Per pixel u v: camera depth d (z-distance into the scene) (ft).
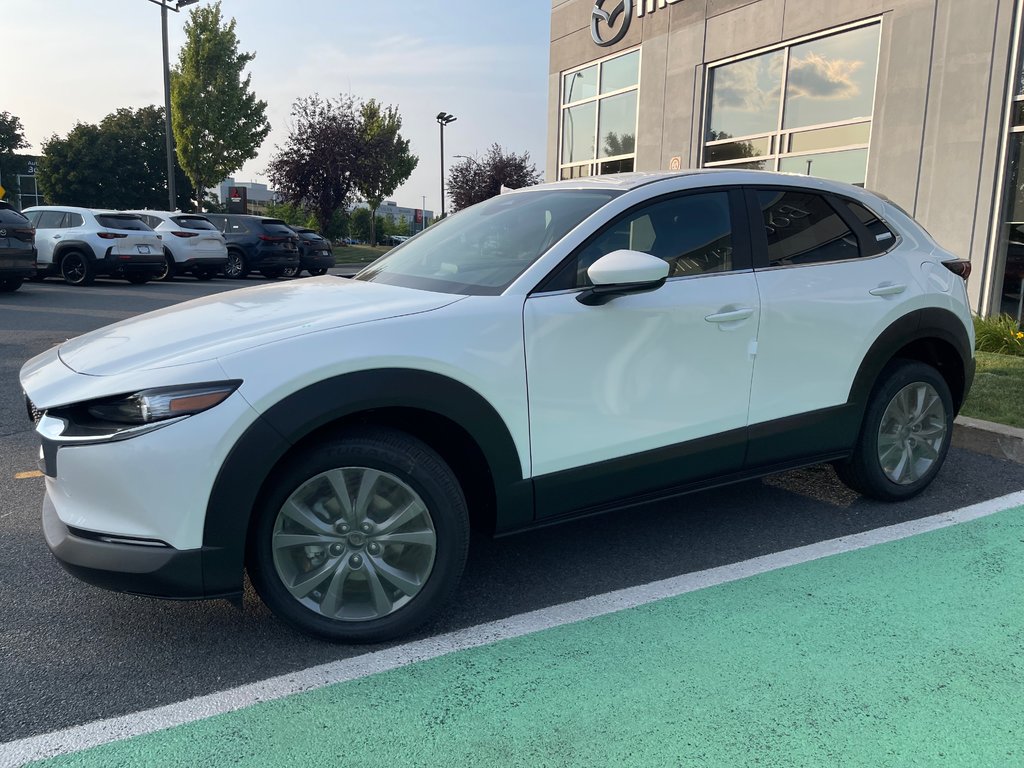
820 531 11.53
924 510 12.30
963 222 27.45
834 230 11.64
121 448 7.36
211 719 7.14
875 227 12.14
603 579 10.06
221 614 9.15
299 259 63.72
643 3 42.75
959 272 12.75
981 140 26.63
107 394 7.45
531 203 11.23
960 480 13.69
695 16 39.06
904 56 28.73
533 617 9.07
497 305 8.79
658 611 9.16
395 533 8.32
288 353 7.71
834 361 11.16
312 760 6.56
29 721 7.08
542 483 9.07
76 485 7.59
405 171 143.84
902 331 11.73
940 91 27.73
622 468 9.58
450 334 8.38
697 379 10.00
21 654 8.21
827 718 7.07
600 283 8.73
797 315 10.70
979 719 7.04
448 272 10.19
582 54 48.91
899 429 12.14
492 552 10.96
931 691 7.47
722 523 11.91
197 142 112.57
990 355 23.17
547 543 11.25
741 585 9.79
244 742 6.81
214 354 7.64
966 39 26.71
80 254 46.50
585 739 6.82
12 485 13.38
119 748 6.72
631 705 7.31
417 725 7.05
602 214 9.77
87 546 7.55
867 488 12.24
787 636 8.54
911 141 28.86
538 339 8.86
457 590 9.79
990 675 7.73
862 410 11.62
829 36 32.50
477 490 9.18
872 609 9.12
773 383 10.67
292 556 8.11
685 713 7.17
